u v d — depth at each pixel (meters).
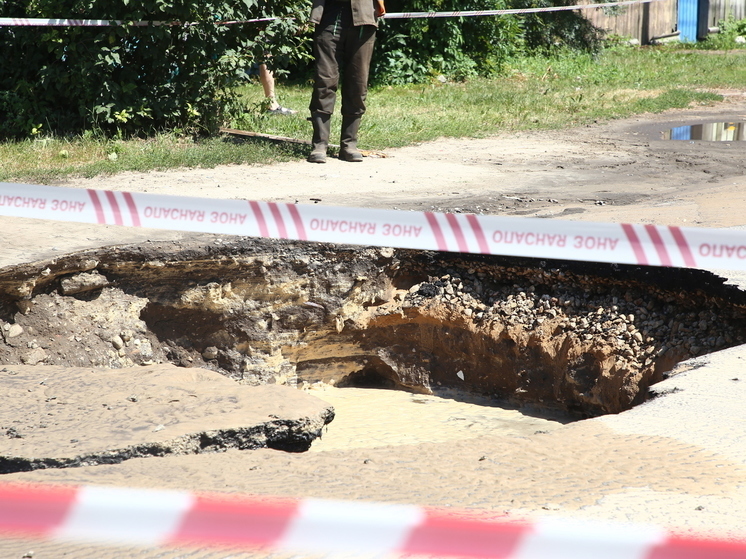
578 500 3.69
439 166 12.33
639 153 13.72
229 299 8.05
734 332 6.84
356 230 6.09
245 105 14.56
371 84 22.42
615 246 5.70
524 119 17.52
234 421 5.12
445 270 8.67
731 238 5.50
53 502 3.12
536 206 9.40
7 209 6.64
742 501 3.68
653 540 3.10
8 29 12.45
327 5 11.62
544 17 29.14
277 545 3.24
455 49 24.06
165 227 6.41
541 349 8.03
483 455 4.35
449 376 8.83
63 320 7.25
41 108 12.62
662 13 39.44
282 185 10.35
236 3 12.88
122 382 5.84
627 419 4.80
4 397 5.49
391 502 3.64
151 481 4.04
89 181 10.11
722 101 21.23
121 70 12.65
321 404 5.55
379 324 8.82
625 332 7.52
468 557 2.83
